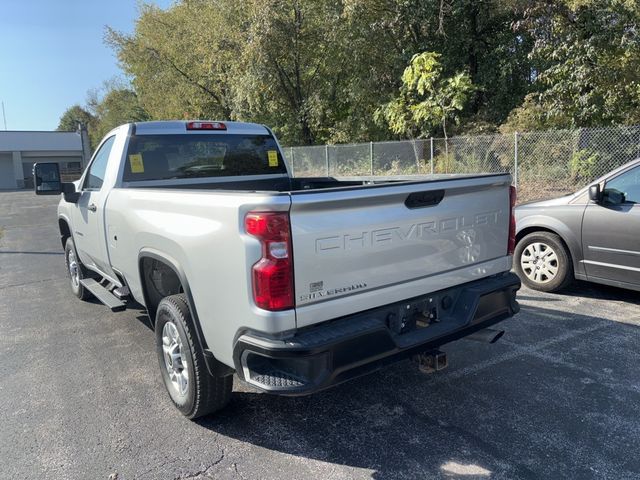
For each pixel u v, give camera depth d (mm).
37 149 50562
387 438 3137
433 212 3125
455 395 3660
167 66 25906
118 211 4051
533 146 11445
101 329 5363
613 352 4285
